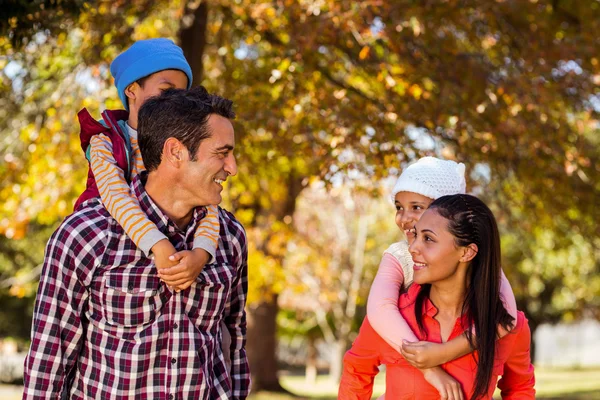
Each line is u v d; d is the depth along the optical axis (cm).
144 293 222
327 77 791
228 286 238
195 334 229
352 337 2273
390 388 262
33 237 1712
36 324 222
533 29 825
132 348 222
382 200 1566
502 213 914
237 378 262
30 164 927
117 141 247
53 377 223
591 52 762
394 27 692
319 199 1798
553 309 2841
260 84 780
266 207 1244
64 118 859
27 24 506
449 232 246
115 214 222
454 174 295
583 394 1412
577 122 819
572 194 864
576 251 1711
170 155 223
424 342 248
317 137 744
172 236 229
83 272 221
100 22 720
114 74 291
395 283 276
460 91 747
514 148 786
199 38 795
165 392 224
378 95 829
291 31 705
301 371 3203
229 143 225
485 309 249
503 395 282
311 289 1758
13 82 789
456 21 752
